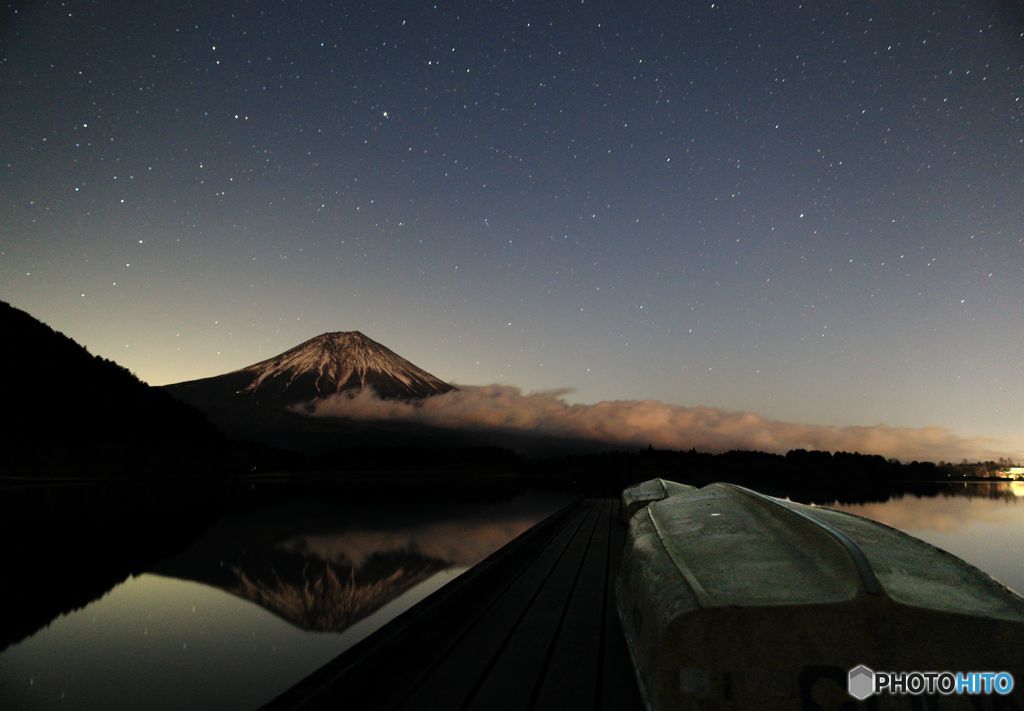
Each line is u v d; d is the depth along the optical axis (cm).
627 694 355
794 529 346
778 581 291
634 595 397
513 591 620
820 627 260
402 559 1723
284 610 1115
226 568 1561
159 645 867
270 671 733
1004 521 2772
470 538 2192
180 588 1320
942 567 312
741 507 439
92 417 6994
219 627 982
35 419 6203
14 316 8438
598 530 1127
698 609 270
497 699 348
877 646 256
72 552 1817
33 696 637
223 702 618
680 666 267
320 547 1958
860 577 269
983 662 253
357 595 1260
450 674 388
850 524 379
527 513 3169
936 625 257
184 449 7288
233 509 3344
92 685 676
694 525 418
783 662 259
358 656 357
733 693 259
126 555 1769
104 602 1180
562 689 363
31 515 2752
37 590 1299
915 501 4041
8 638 907
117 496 3956
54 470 5222
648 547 413
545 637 465
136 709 600
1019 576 1408
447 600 513
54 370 7600
